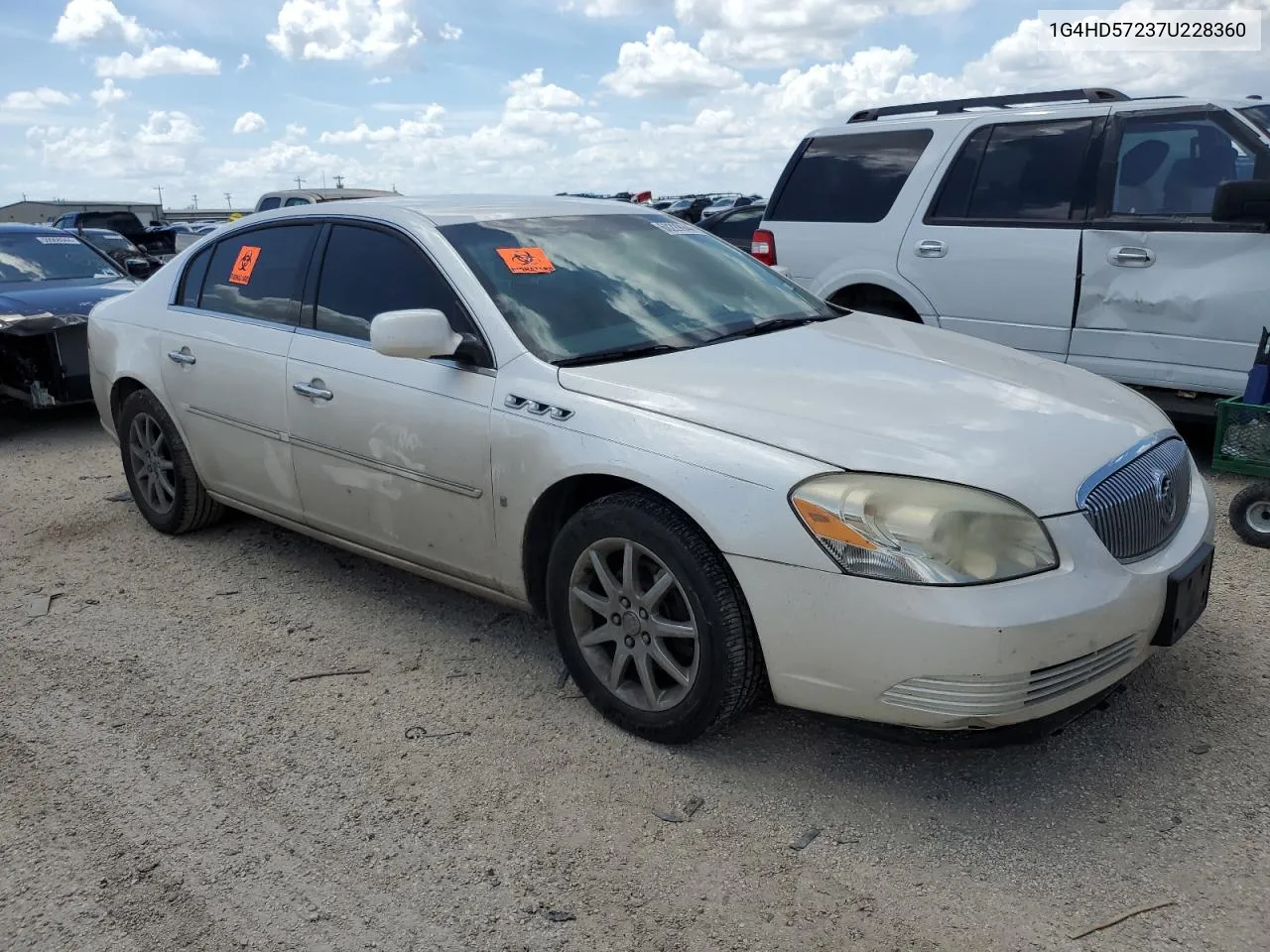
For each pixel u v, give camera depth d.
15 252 8.78
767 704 3.40
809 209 7.02
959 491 2.62
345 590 4.49
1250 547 4.59
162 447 5.09
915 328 4.10
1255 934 2.31
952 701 2.59
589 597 3.24
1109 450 2.90
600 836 2.76
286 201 18.05
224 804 2.96
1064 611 2.58
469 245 3.79
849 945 2.34
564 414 3.21
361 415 3.81
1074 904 2.44
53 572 4.84
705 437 2.93
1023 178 6.08
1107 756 3.03
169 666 3.83
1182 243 5.45
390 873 2.65
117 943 2.44
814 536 2.69
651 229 4.35
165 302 4.96
